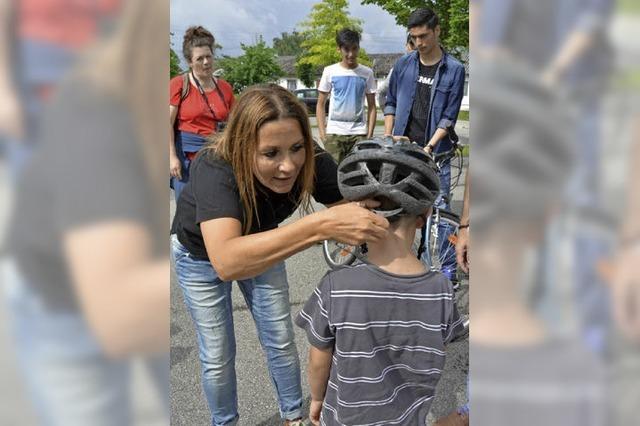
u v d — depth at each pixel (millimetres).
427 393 1427
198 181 1624
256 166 1589
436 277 1405
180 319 3330
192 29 3533
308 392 2566
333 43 32562
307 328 1439
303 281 3975
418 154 1411
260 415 2467
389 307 1351
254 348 3031
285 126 1572
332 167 1900
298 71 39438
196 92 3533
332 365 1442
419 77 3719
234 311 3502
